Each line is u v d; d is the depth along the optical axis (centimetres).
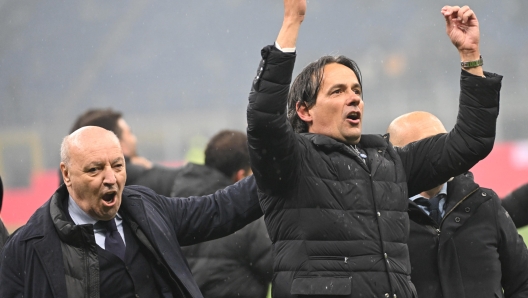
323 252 1123
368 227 1136
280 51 1091
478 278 1315
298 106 1223
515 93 9688
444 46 11525
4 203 8488
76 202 1175
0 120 12056
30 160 10025
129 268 1168
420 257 1334
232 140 1742
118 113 2238
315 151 1158
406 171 1264
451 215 1340
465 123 1222
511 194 1600
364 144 1231
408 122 1474
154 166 2178
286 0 1122
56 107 12344
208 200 1296
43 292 1127
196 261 1622
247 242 1619
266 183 1134
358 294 1105
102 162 1152
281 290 1131
